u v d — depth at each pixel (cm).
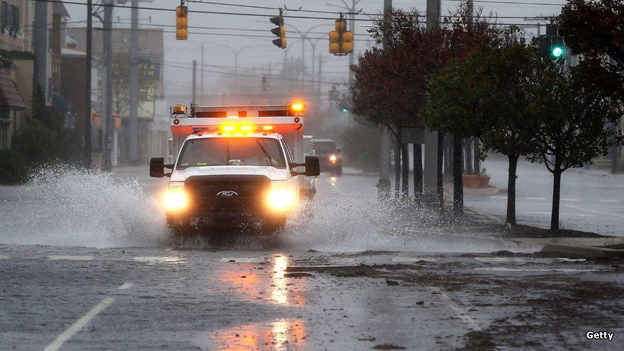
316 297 2183
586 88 3909
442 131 4569
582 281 2477
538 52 4159
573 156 4081
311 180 4556
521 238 3894
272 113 4147
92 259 2955
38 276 2522
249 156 3619
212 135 3666
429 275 2602
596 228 4859
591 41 3572
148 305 2058
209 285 2375
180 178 3466
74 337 1706
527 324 1841
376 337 1714
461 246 3797
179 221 3441
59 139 10931
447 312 1980
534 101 4016
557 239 3828
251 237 3581
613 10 3606
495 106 4153
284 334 1741
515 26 4334
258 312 1975
